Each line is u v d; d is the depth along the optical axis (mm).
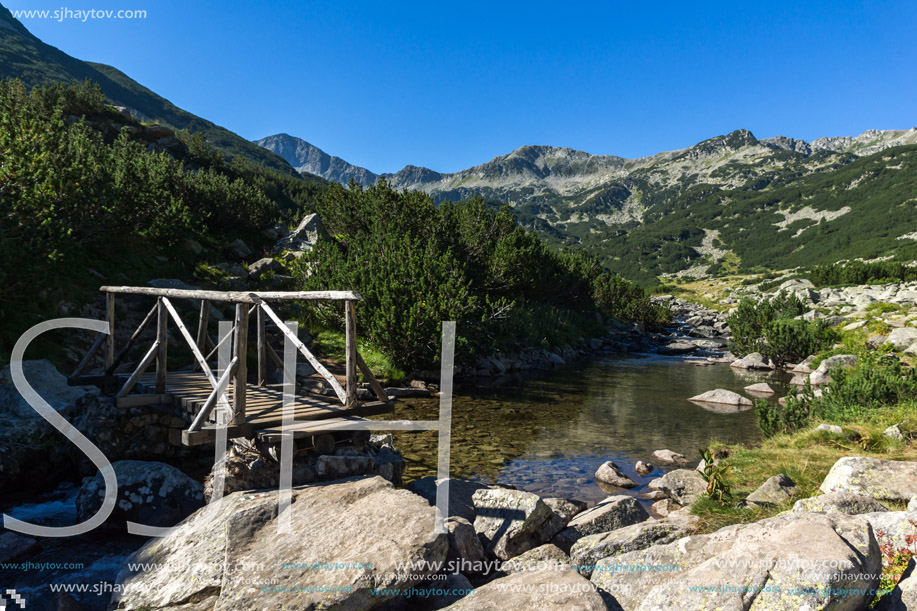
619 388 19469
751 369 25594
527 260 28438
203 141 51562
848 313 32812
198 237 25047
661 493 8422
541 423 13539
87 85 39188
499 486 8688
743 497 6988
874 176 199125
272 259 25250
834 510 5340
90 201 15828
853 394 11273
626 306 48781
